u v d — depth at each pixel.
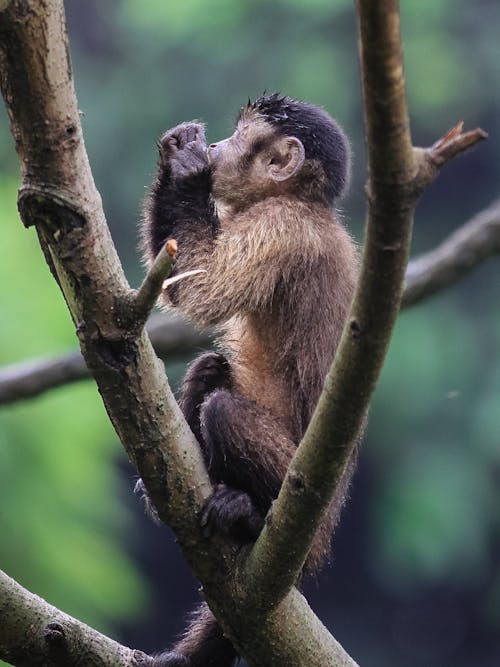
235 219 10.07
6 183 18.03
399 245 6.48
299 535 7.38
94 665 8.01
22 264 16.59
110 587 15.71
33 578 15.13
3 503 15.14
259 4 32.03
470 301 33.12
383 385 31.20
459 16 34.34
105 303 7.38
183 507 7.82
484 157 34.31
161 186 9.98
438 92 33.25
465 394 31.83
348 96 31.78
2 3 6.89
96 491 15.99
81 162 7.32
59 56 7.12
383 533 32.28
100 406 16.14
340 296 9.71
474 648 36.94
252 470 8.76
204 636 9.19
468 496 31.56
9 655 7.84
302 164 10.46
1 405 12.84
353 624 36.59
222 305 9.66
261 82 32.19
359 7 5.95
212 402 8.82
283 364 9.63
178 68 33.47
